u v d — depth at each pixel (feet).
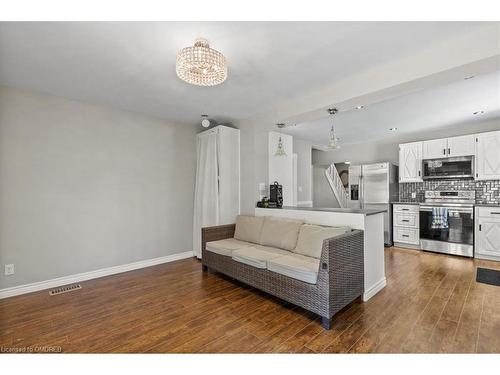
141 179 12.30
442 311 7.58
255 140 12.67
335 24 5.65
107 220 11.23
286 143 14.73
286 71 7.89
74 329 6.81
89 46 6.44
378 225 9.57
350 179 18.25
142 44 6.35
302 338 6.35
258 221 11.32
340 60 7.26
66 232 10.16
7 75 8.11
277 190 12.66
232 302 8.44
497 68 6.45
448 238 13.97
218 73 6.28
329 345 6.06
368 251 8.79
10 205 8.98
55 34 5.92
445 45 6.52
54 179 9.90
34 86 8.99
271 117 11.55
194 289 9.57
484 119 13.26
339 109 9.68
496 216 12.53
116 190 11.50
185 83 8.73
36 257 9.49
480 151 13.44
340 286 7.23
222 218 12.66
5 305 8.23
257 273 8.84
